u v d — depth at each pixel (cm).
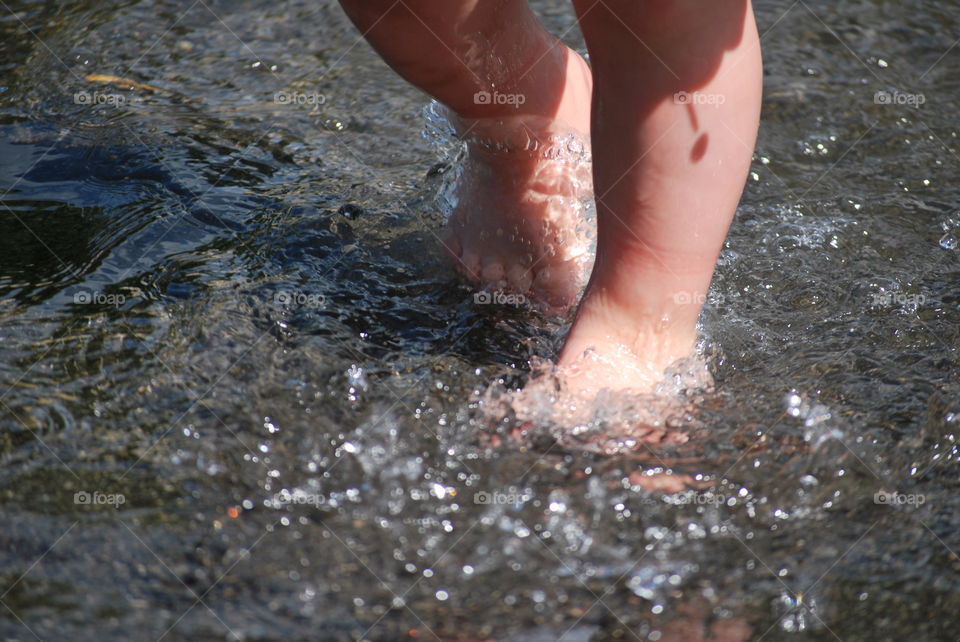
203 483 126
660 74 127
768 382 133
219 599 121
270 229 146
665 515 125
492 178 142
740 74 128
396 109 163
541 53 139
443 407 131
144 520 124
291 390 132
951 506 126
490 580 122
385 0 133
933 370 134
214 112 162
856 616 121
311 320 137
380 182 152
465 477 127
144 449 128
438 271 143
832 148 157
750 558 123
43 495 125
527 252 142
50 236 145
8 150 155
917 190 152
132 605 121
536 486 127
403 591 122
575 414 130
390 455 128
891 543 124
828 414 131
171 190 151
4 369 133
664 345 132
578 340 132
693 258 130
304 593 121
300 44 174
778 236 146
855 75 167
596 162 130
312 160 156
